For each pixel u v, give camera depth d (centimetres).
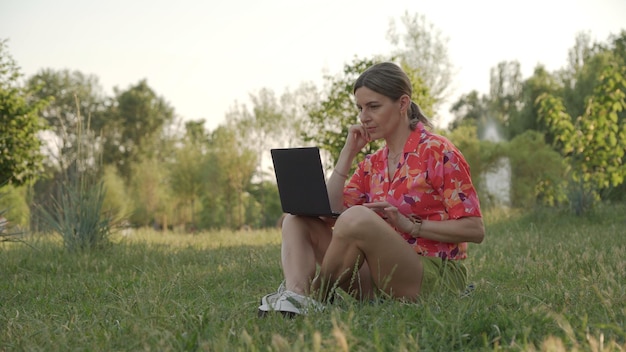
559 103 1193
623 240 650
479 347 261
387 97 348
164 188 3031
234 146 2380
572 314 289
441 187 342
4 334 303
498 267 502
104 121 5344
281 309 310
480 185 1991
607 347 232
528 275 447
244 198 2936
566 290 346
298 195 340
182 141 3003
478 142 2072
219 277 507
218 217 3045
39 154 1814
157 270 543
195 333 266
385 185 359
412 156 347
